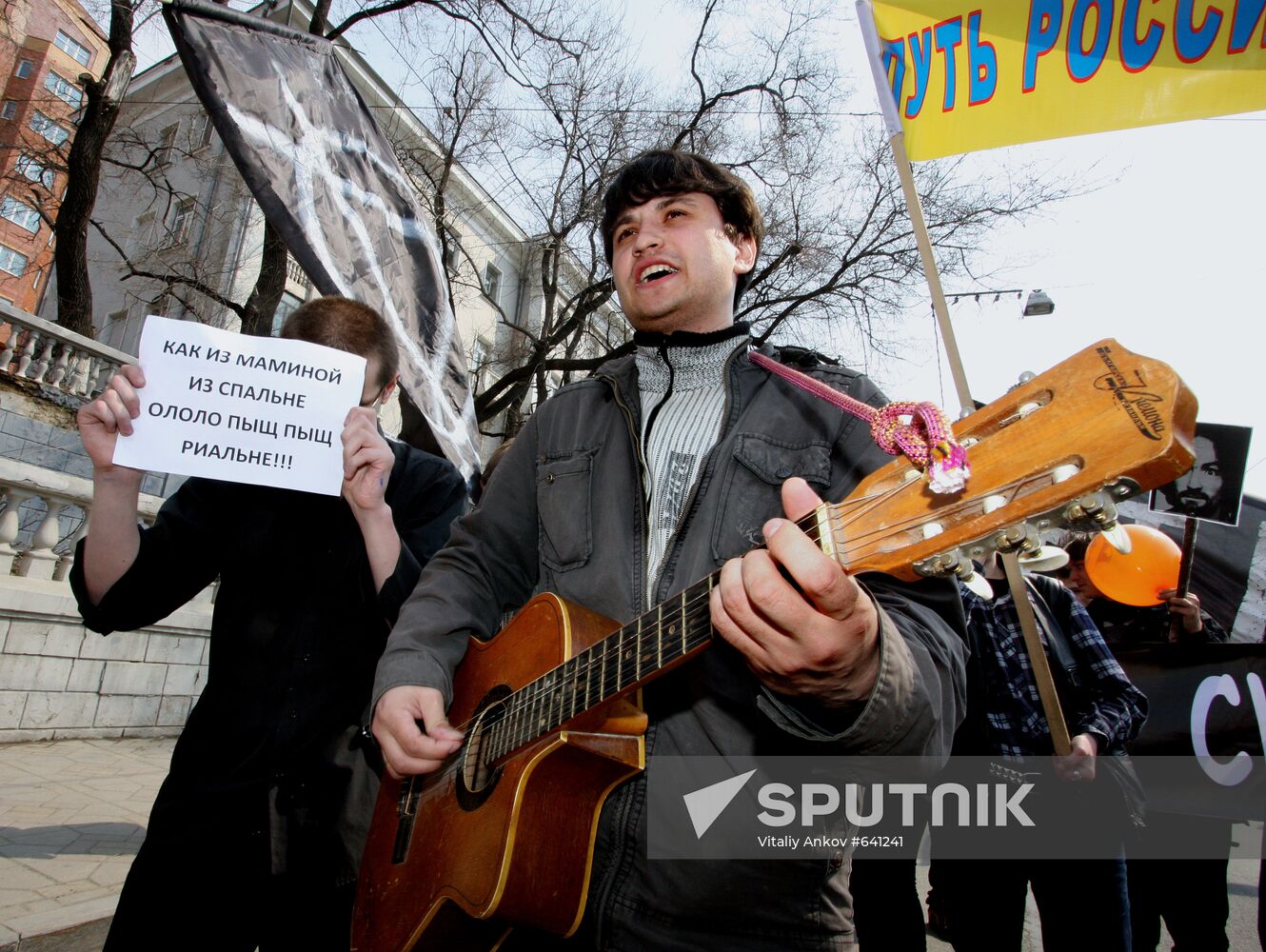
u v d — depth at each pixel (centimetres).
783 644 76
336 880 154
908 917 257
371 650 167
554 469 152
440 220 1209
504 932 132
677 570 122
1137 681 324
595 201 1212
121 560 165
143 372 162
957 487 73
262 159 300
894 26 283
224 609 167
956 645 98
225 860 146
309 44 318
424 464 203
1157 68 244
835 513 89
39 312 1741
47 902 232
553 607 134
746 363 142
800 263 1245
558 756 119
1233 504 319
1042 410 76
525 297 1859
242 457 163
